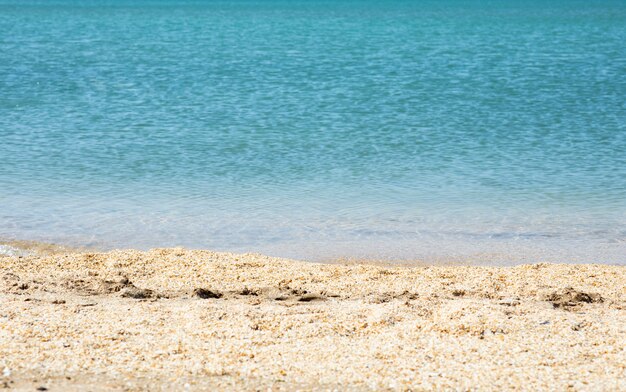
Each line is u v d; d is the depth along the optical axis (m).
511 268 14.82
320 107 34.88
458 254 16.25
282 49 63.56
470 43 70.00
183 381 8.41
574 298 12.45
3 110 33.19
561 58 57.19
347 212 19.12
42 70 48.22
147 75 46.25
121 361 8.95
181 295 12.27
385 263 15.65
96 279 13.11
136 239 16.88
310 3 180.50
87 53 59.16
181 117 32.03
